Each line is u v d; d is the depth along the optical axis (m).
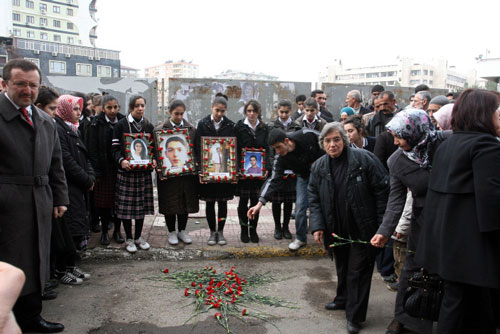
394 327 3.49
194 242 5.64
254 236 5.68
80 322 3.69
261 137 5.50
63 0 84.31
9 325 1.17
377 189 3.53
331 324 3.72
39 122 3.42
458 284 2.72
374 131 5.96
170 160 5.15
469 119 2.73
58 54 53.38
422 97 5.76
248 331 3.57
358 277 3.54
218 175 5.28
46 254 3.48
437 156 2.89
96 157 5.29
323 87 9.64
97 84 8.73
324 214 3.72
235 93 9.12
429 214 2.88
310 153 4.55
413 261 3.32
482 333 2.79
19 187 3.23
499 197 2.46
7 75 3.15
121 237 5.55
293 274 4.88
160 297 4.21
